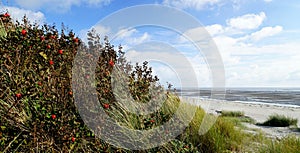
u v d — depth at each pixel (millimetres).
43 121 2355
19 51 2537
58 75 2650
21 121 2383
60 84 2619
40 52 2588
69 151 2377
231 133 4961
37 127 2328
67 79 2754
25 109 2467
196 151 3645
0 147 2209
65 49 2988
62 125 2395
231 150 4406
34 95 2453
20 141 2346
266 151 4266
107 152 2648
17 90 2373
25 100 2428
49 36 2844
